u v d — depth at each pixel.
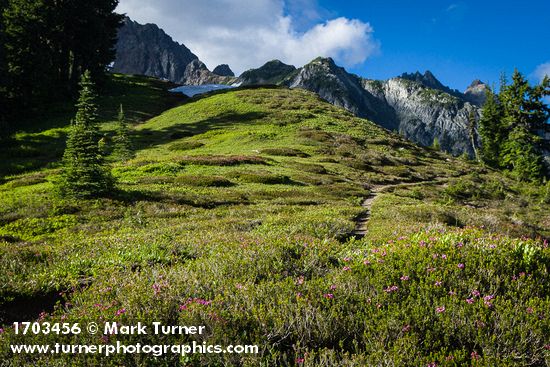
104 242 12.77
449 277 5.45
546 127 84.00
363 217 20.03
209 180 31.02
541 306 4.63
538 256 6.03
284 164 41.50
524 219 32.78
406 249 6.63
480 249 6.36
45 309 7.75
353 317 4.57
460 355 3.86
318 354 4.12
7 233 18.88
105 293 6.30
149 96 87.44
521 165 75.38
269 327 4.43
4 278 8.41
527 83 84.12
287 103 77.94
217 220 17.94
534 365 4.02
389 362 3.68
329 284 5.51
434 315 4.52
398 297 5.02
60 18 71.38
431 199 35.50
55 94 71.00
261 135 55.97
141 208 23.20
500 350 4.07
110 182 25.86
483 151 93.12
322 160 46.75
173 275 6.52
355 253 8.06
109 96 81.25
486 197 43.41
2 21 63.22
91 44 79.81
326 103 86.75
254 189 30.36
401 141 71.81
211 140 53.84
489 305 4.63
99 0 84.62
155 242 11.73
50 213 21.75
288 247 8.17
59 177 25.14
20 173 39.56
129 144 44.81
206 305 4.85
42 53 66.19
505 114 88.12
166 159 39.50
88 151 24.75
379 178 42.62
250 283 5.74
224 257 7.75
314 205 24.92
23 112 62.09
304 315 4.59
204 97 87.38
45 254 10.97
